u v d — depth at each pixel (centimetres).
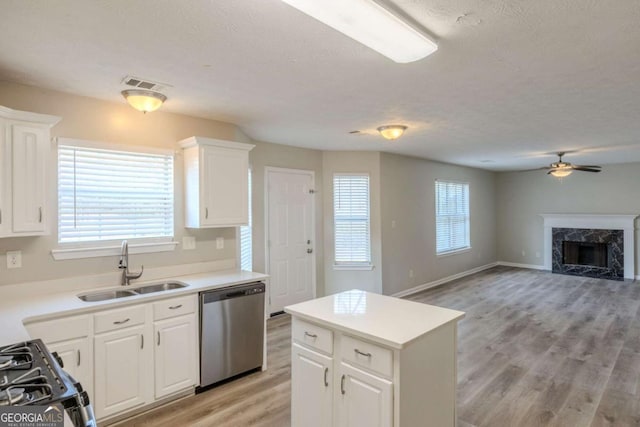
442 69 237
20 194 237
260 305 331
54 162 276
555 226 820
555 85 269
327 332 201
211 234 366
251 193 473
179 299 281
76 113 286
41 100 270
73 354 232
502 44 200
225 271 361
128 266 310
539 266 854
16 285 261
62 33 186
